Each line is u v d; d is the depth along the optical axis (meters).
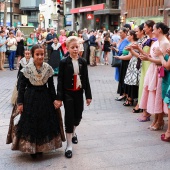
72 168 4.28
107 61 19.14
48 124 4.46
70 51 4.61
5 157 4.64
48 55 15.39
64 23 21.72
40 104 4.43
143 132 5.82
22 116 4.43
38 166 4.34
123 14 48.91
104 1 54.16
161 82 5.65
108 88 10.99
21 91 4.44
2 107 8.04
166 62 5.15
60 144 4.60
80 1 60.94
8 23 74.50
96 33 19.66
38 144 4.43
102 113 7.37
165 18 38.28
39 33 20.06
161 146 5.08
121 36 8.80
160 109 5.73
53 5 64.50
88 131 5.86
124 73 8.60
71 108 4.64
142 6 43.53
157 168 4.28
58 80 4.62
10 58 16.02
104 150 4.91
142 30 7.14
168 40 5.73
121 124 6.36
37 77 4.39
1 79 12.97
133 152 4.82
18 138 4.45
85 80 4.74
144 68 6.75
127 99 8.26
